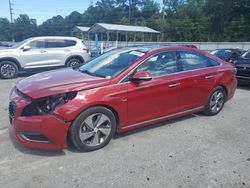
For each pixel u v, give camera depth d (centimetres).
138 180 316
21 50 1063
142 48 475
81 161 355
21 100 355
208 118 543
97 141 384
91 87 368
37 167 339
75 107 351
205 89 514
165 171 336
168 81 445
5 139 417
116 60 450
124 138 431
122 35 5284
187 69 487
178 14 7600
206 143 422
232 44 3712
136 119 421
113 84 387
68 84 369
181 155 379
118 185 306
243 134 464
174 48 475
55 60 1126
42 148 353
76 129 360
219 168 347
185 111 493
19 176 319
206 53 539
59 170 333
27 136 353
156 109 442
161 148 400
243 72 877
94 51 2392
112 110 393
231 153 390
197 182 315
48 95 345
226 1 5041
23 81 423
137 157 370
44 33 9350
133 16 8550
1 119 514
